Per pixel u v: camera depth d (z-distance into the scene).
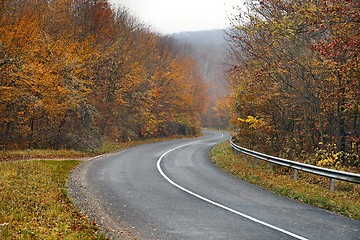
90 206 9.85
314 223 8.62
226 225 8.27
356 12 12.69
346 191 12.79
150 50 43.41
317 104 18.48
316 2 15.38
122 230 7.85
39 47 23.42
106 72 32.72
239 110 25.97
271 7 17.84
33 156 20.67
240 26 18.31
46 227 7.41
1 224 7.12
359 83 15.33
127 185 13.04
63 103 24.30
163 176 15.35
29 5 25.08
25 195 10.16
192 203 10.46
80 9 32.84
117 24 37.88
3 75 20.72
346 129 19.02
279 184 13.45
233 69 22.52
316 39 16.95
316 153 17.70
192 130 57.28
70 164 17.58
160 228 8.00
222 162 20.28
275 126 23.36
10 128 24.94
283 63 18.30
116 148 29.84
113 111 34.84
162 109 47.38
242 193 12.20
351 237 7.57
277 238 7.37
